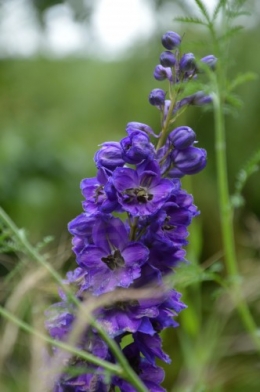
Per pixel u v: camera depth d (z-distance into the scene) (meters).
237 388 1.76
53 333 1.10
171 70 1.16
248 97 2.38
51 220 2.27
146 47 2.58
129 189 1.07
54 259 1.27
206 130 2.38
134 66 2.62
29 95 2.82
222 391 1.74
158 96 1.15
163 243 1.08
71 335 1.05
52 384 1.09
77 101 2.75
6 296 1.16
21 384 1.23
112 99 2.66
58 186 2.34
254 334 1.45
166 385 1.97
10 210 2.21
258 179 2.39
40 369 1.08
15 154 2.29
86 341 1.09
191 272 1.14
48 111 2.79
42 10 2.68
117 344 1.10
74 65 2.85
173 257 1.09
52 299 1.18
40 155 2.33
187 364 1.54
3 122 2.60
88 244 1.10
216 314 1.66
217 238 2.35
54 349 1.10
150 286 1.08
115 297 1.06
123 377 1.05
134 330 1.06
